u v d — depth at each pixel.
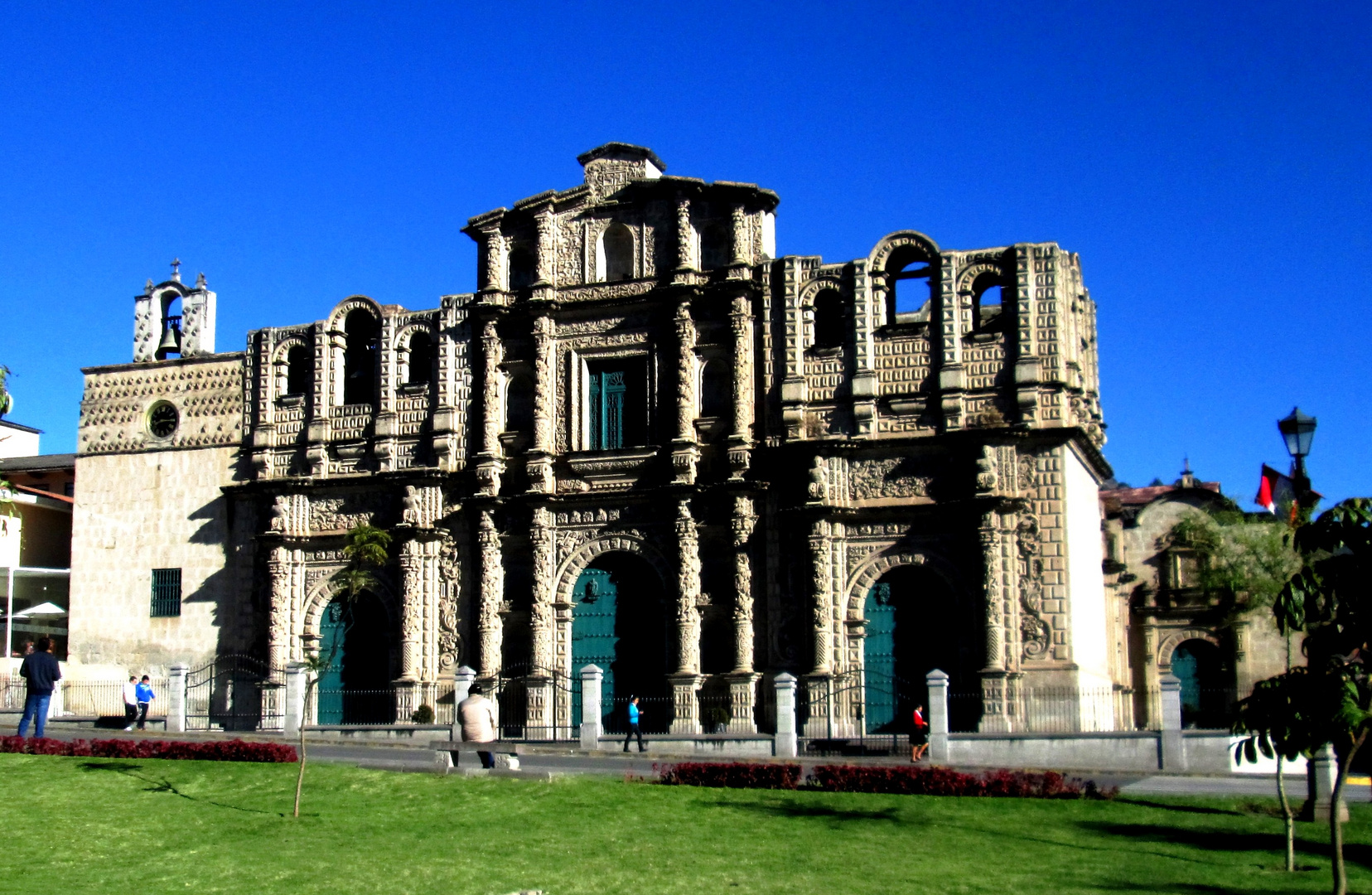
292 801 32.34
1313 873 25.36
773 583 51.72
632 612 54.03
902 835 28.81
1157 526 62.53
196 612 58.88
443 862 26.36
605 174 56.41
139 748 38.88
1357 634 20.86
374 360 58.72
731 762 36.16
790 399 51.94
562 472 55.03
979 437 49.25
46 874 25.53
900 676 50.16
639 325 55.00
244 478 59.31
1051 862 26.38
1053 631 48.22
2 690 57.28
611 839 28.44
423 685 55.09
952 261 51.03
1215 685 60.75
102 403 61.94
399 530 55.34
